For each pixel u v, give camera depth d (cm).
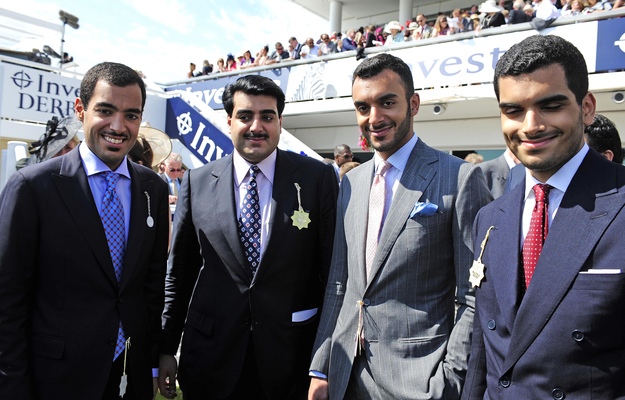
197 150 773
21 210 177
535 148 132
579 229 127
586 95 136
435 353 176
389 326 182
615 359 119
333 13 1505
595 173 132
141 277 204
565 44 132
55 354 179
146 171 218
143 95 202
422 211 180
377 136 192
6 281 173
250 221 224
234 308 217
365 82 191
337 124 1192
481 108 898
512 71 133
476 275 153
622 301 118
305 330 228
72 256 183
